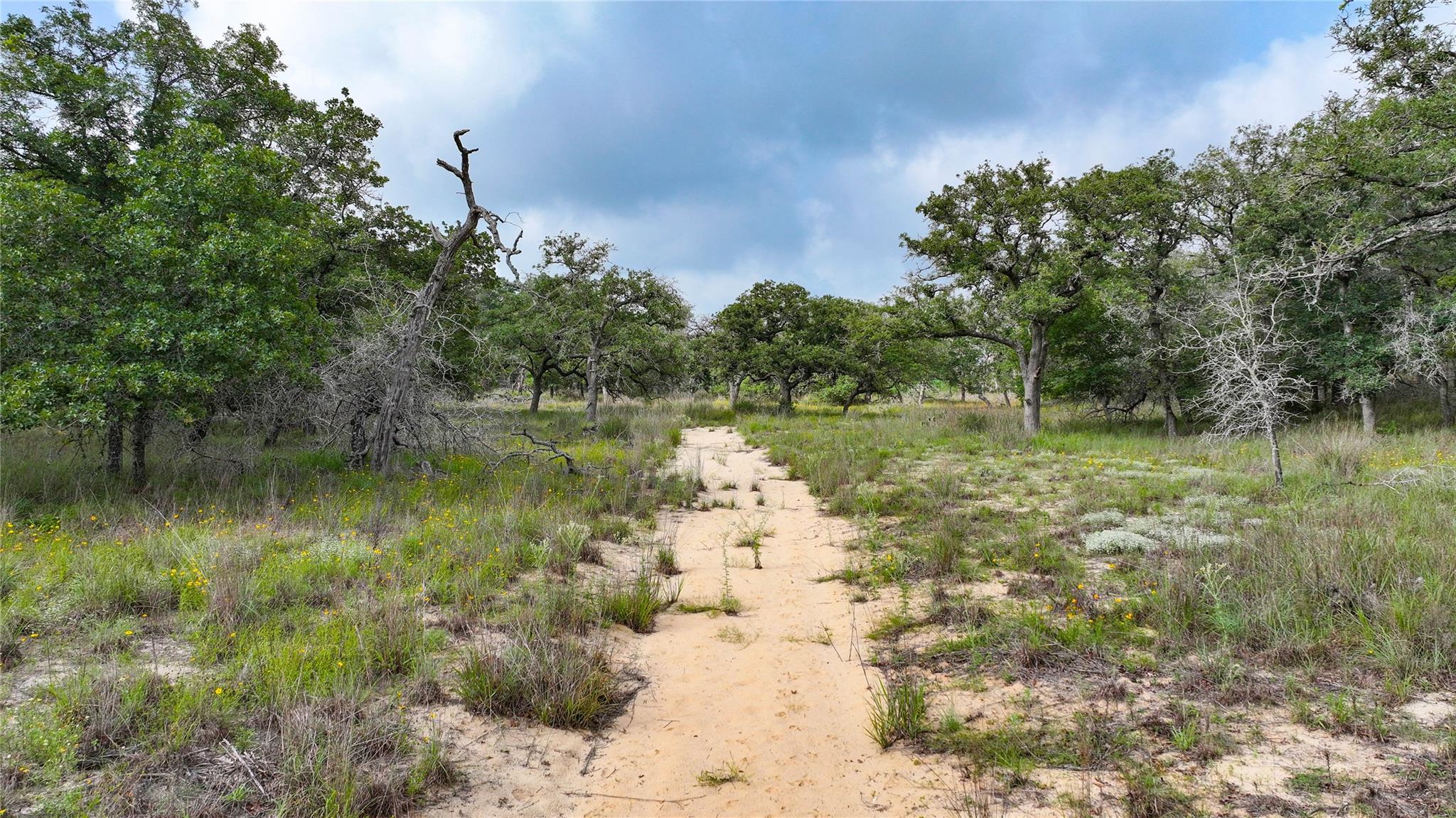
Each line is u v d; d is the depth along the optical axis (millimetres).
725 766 3930
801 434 22625
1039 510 9891
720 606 6602
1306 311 17797
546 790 3668
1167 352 18594
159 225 9578
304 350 11086
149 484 9883
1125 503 9789
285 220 13234
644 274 26375
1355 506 8188
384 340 12836
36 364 8258
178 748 3566
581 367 32750
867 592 6906
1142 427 22016
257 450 12180
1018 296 19328
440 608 5930
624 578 7371
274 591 5746
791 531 9727
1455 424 18484
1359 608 5121
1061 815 3283
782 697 4777
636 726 4398
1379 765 3496
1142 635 5270
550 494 10719
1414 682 4312
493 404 19781
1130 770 3604
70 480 9984
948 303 21078
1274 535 6977
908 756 3961
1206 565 6004
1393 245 15641
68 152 13352
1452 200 12898
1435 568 5793
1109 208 19344
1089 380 22016
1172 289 19172
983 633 5504
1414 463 11648
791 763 3949
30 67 12320
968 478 12914
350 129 17562
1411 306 16094
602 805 3559
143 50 13641
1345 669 4523
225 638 4840
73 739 3467
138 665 4430
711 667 5273
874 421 25312
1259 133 18953
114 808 3098
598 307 26078
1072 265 19312
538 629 5402
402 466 13234
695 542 9164
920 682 4859
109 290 9453
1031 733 4082
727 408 37531
